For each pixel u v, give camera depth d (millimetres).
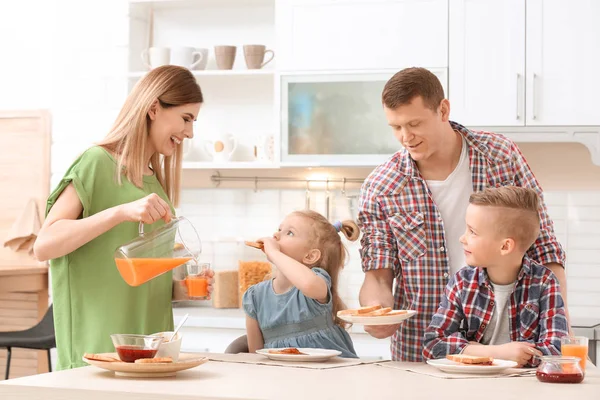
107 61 4328
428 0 3846
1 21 4605
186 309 4051
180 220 2129
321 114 3953
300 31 3963
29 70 4562
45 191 4527
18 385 1579
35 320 4445
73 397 1535
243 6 4395
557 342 1903
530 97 3770
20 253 4535
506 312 2010
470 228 1997
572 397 1491
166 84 2256
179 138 2330
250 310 2332
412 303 2375
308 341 2271
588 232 4090
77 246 2074
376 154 3910
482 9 3809
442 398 1463
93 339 2158
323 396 1463
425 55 3850
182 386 1563
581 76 3742
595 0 3734
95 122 4352
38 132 4531
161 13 4461
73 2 4371
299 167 4137
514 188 2016
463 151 2354
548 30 3764
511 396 1496
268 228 4406
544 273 1999
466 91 3814
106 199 2203
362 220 2420
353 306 4277
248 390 1521
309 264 2439
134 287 2215
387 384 1616
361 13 3904
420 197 2352
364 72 3902
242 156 4375
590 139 3744
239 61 4391
